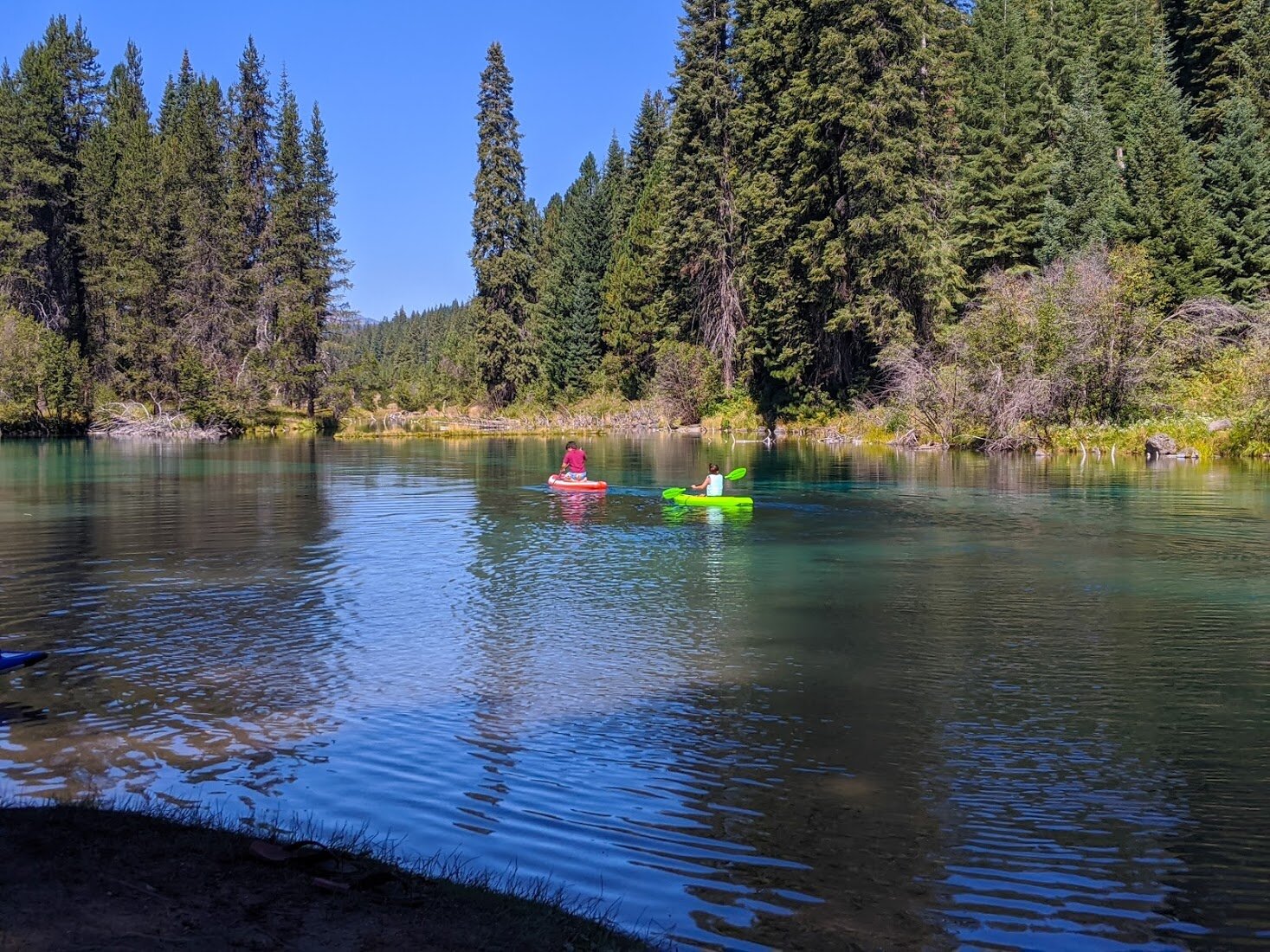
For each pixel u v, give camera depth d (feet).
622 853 18.88
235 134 229.66
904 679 30.76
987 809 21.03
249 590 44.27
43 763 23.35
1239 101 145.69
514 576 47.91
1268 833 19.95
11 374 179.73
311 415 215.31
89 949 13.43
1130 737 25.53
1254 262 140.97
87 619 38.70
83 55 227.20
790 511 71.51
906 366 135.85
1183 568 49.24
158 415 194.49
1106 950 15.76
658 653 33.86
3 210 206.49
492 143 232.12
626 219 267.80
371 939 14.24
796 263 161.38
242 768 23.17
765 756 24.11
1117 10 176.35
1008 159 167.32
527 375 236.84
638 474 102.83
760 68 174.60
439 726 26.23
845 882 17.89
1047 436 122.83
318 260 218.59
